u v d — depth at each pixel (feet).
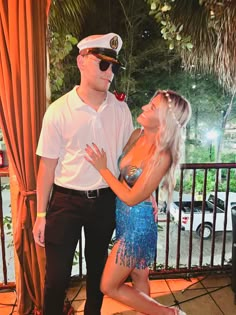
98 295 6.25
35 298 6.66
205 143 25.41
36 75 5.79
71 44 7.95
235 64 10.07
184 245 18.19
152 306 5.73
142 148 5.22
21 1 5.41
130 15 17.74
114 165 5.61
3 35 5.59
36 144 5.95
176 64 20.39
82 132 5.16
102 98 5.28
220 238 18.79
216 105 23.31
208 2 8.91
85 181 5.35
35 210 6.25
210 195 19.85
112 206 5.72
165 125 4.83
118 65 5.16
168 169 5.00
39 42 5.72
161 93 5.09
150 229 5.38
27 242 6.40
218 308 7.17
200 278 8.35
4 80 5.70
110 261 5.53
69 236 5.47
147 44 19.20
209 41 10.27
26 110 5.79
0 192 7.33
